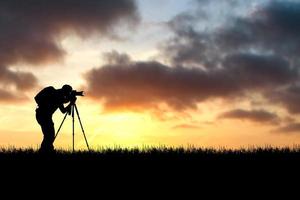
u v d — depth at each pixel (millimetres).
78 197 11188
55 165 12867
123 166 12859
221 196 11305
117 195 11305
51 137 15812
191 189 11703
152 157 13500
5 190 11430
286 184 12000
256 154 13922
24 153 13711
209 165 13047
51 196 11203
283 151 14258
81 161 13148
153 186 11797
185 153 13930
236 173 12570
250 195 11383
